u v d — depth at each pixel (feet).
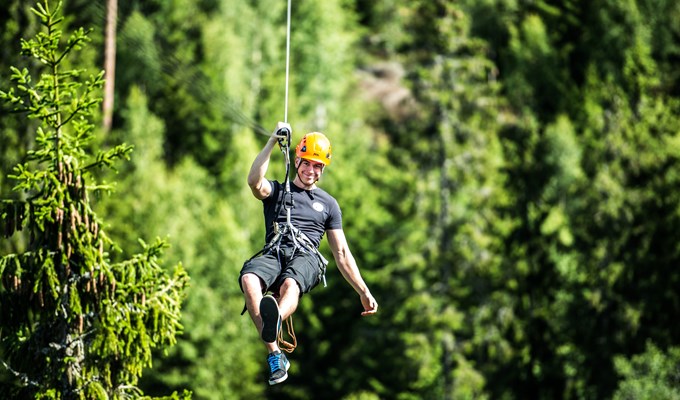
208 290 303.07
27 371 96.58
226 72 407.03
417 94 323.57
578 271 330.95
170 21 393.70
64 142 95.09
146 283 97.86
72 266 96.53
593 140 370.53
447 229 316.40
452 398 310.04
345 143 424.46
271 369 62.75
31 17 205.26
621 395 268.62
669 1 503.20
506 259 324.80
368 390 339.16
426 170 320.50
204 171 369.50
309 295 357.20
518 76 496.64
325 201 71.05
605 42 515.09
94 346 95.76
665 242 327.06
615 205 335.47
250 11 455.22
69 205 95.25
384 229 338.13
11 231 94.17
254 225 359.46
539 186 351.25
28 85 93.86
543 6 533.14
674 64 494.18
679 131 353.92
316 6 485.15
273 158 407.85
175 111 399.03
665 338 316.81
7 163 185.16
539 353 322.55
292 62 483.51
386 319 326.85
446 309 311.68
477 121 319.88
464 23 328.08
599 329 322.55
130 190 310.86
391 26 608.19
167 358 299.38
